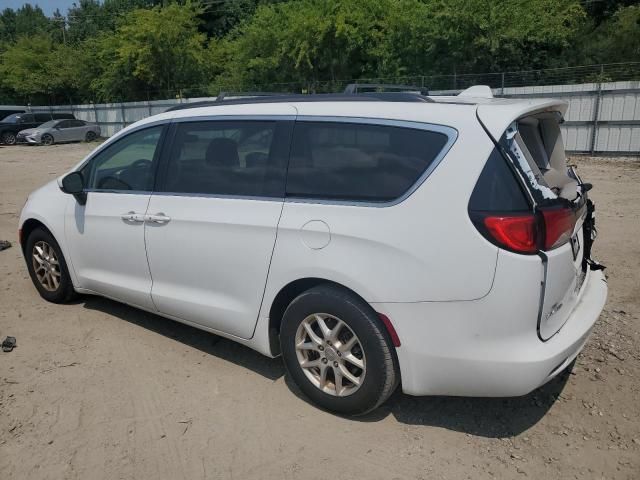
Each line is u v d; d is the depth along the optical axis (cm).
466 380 285
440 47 2447
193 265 374
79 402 350
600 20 3131
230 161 361
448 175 280
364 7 2689
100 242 436
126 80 3606
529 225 268
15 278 582
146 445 309
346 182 312
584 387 355
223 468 291
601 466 286
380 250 292
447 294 278
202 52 3594
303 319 325
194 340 432
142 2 5053
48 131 2888
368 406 314
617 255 620
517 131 289
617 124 1656
